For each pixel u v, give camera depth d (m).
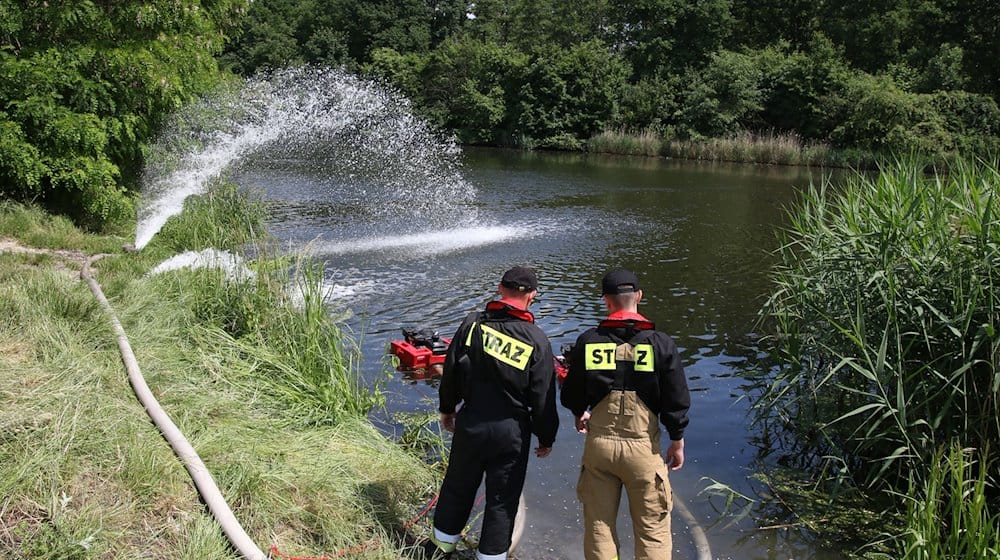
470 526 4.26
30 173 9.60
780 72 38.41
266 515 3.77
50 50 10.16
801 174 28.50
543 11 55.56
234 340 6.14
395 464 4.71
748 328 8.37
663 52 46.09
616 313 3.76
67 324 5.34
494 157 34.66
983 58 40.25
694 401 6.36
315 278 7.25
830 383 5.76
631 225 15.45
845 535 4.50
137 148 11.65
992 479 4.57
